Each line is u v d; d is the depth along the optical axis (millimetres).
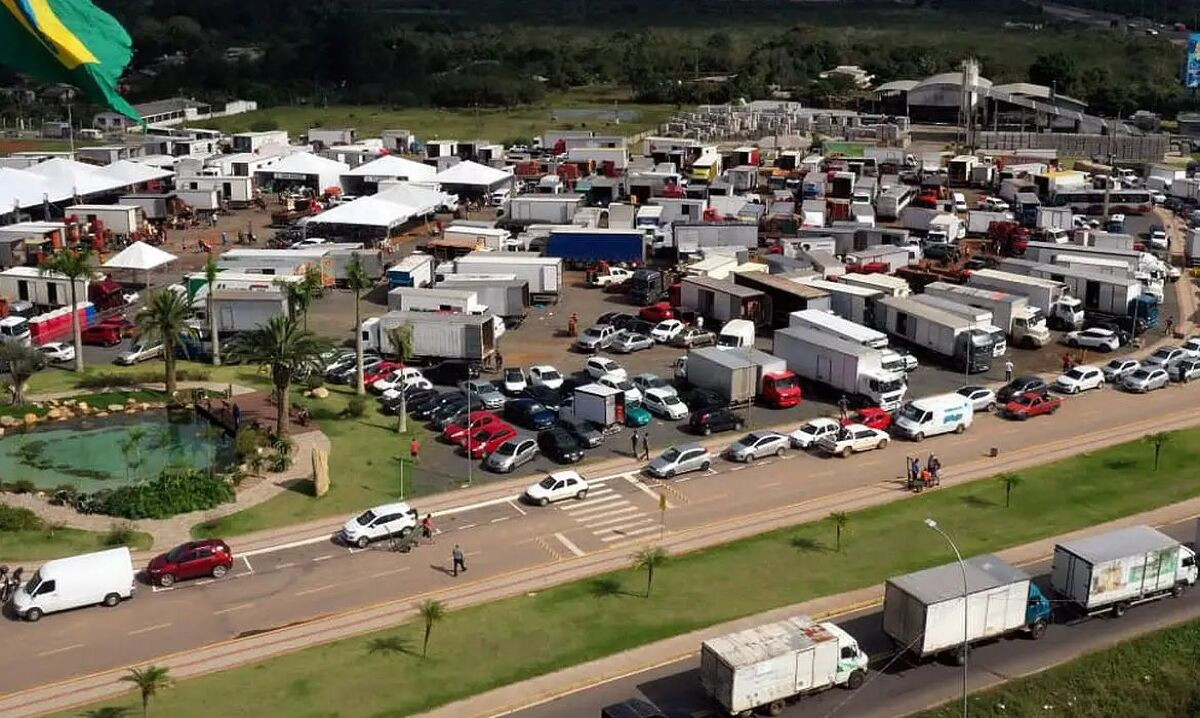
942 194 175875
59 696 49688
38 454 80000
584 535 67312
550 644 54500
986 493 73312
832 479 75875
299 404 87938
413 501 72000
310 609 58219
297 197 173625
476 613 57656
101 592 58031
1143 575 57875
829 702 49406
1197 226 157500
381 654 53500
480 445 78812
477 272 118812
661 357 102250
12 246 128500
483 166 181500
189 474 72000
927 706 49062
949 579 53500
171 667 52312
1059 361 102500
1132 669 52812
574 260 134750
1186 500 72250
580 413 84562
